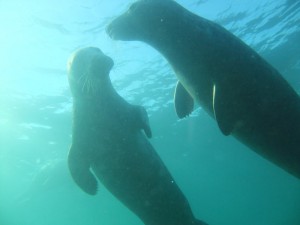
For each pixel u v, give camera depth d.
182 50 1.58
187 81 1.63
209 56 1.52
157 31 1.62
